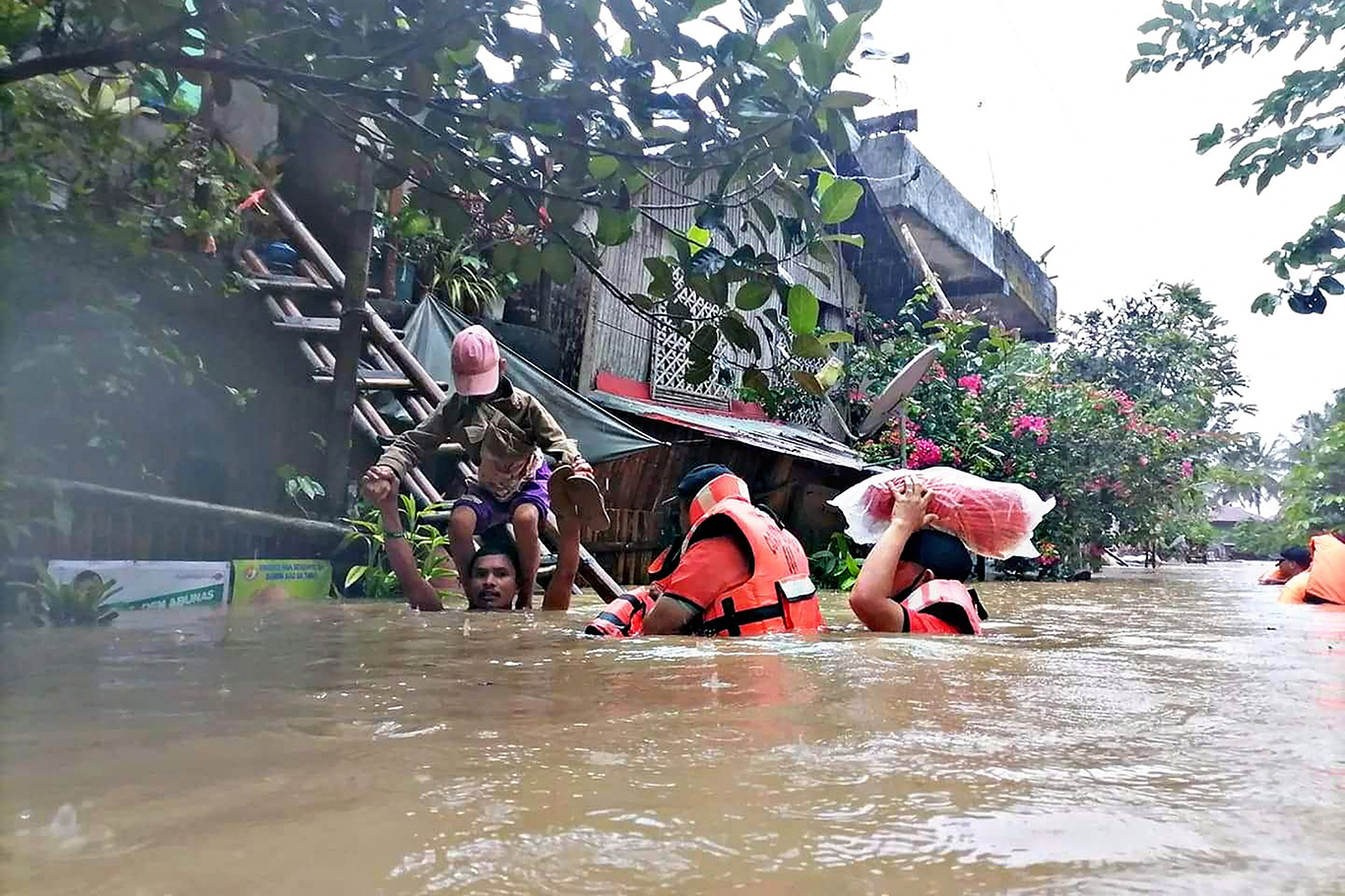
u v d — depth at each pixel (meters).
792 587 3.27
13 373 4.28
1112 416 14.04
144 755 1.25
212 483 6.14
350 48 2.49
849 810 1.00
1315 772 1.18
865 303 15.17
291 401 6.63
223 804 1.01
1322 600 6.12
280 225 6.72
